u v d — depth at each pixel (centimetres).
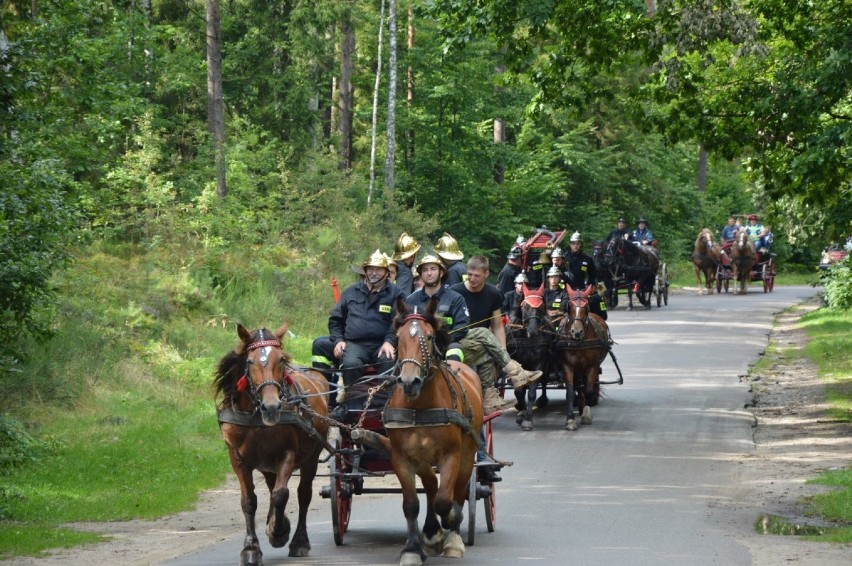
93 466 1538
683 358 2642
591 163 5300
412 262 1388
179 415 1909
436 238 4616
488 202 4966
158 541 1136
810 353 2686
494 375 1228
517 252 2003
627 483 1415
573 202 5519
